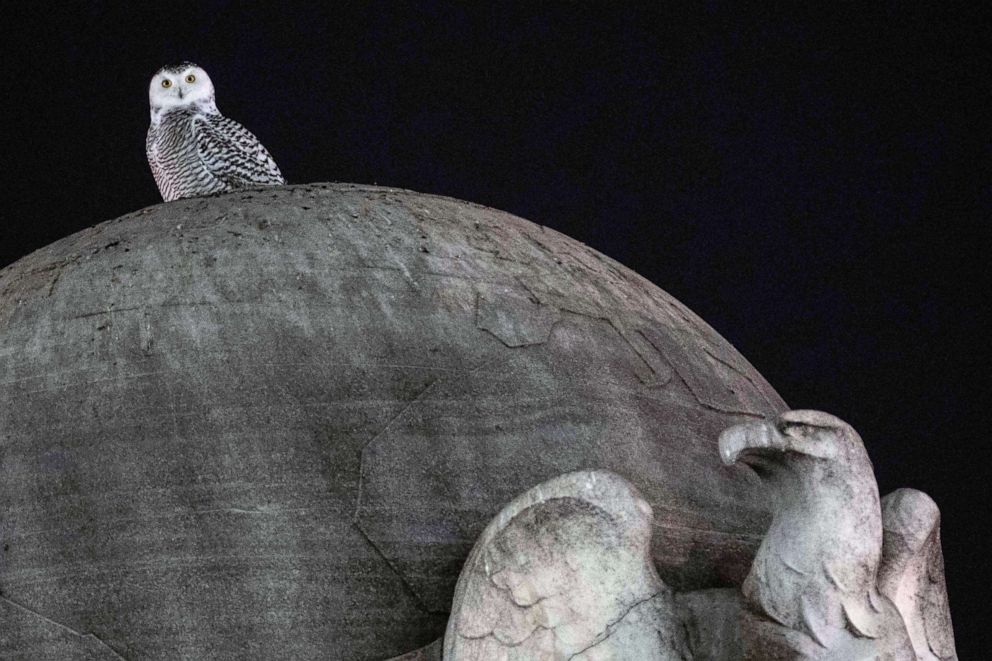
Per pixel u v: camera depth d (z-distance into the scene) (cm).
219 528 814
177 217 991
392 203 1015
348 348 872
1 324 932
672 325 1023
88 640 804
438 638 796
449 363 879
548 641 762
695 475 907
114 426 851
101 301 916
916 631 854
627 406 909
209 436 838
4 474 856
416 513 823
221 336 877
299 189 1030
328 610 799
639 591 771
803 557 744
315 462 829
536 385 885
